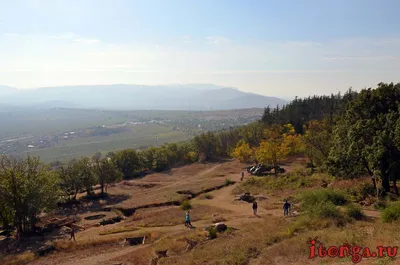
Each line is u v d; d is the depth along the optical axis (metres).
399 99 38.22
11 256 31.33
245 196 48.69
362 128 36.41
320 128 75.94
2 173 42.75
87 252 31.03
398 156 33.59
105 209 56.72
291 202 40.84
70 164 69.62
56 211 57.22
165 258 25.16
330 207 28.69
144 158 102.31
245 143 99.19
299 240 22.33
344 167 39.22
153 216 44.47
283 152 71.69
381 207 30.97
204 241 28.22
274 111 133.00
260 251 22.28
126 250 30.61
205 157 109.00
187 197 58.16
